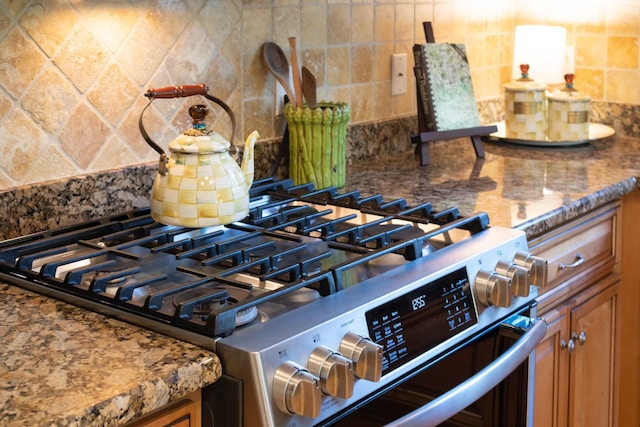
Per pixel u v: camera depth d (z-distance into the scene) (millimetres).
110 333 1137
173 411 1077
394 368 1242
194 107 1474
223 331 1105
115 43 1657
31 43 1527
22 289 1300
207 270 1353
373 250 1398
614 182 2041
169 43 1758
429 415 1264
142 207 1745
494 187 1999
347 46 2213
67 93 1596
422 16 2436
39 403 938
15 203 1534
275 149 2053
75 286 1246
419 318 1304
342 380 1118
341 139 1964
